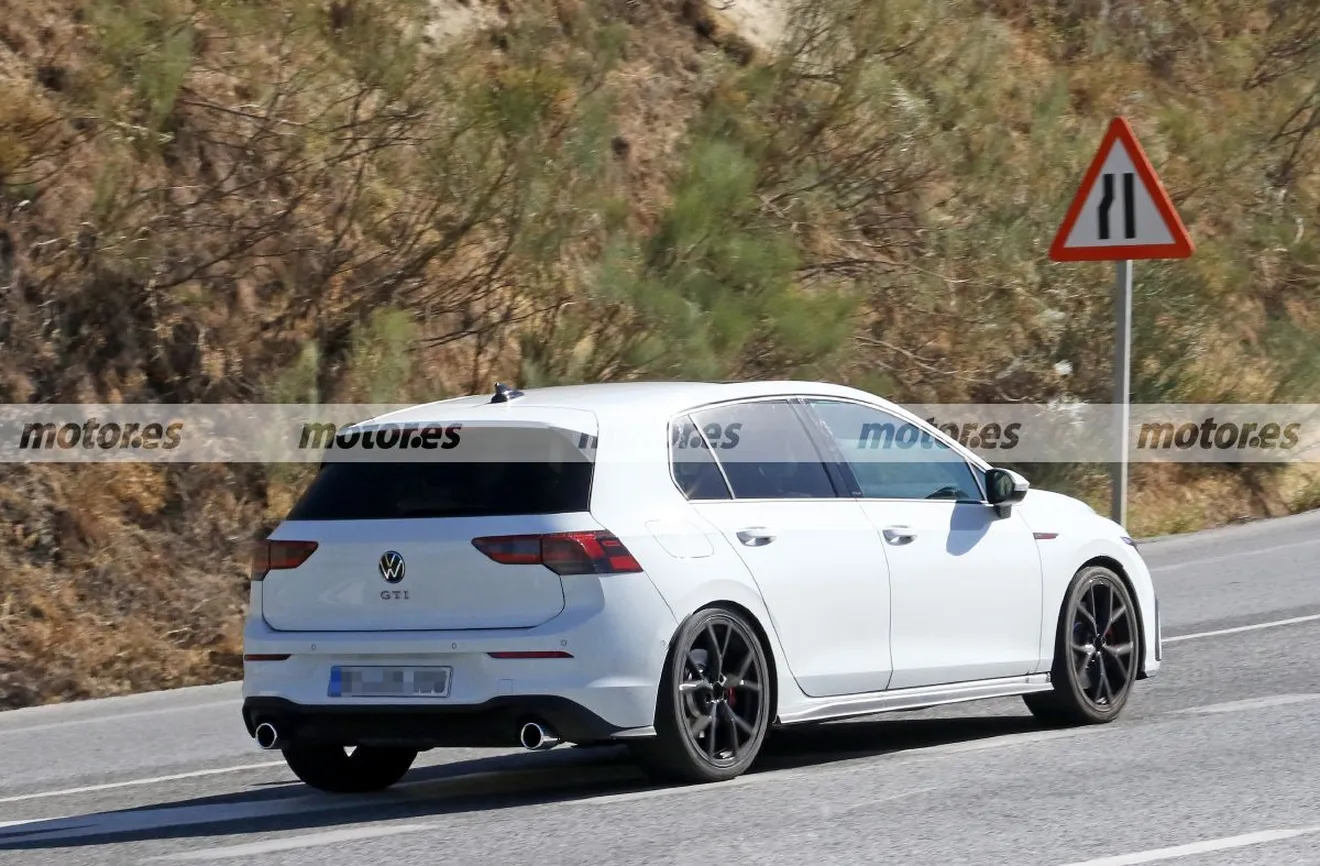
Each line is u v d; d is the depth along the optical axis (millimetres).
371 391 53188
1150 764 29609
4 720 43500
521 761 34281
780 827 25672
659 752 28438
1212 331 74250
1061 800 26969
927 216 70062
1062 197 70625
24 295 53719
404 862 24594
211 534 52000
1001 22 87688
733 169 61125
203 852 26109
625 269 57094
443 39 63188
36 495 50531
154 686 47438
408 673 28078
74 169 55750
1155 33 92500
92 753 37844
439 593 28156
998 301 68312
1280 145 88562
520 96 57656
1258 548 59500
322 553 29016
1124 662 35438
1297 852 23219
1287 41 94375
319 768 31359
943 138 71062
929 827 25359
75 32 57969
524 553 27734
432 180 58344
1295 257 82312
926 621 32062
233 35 57781
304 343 56406
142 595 49781
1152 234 52875
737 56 76812
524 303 59562
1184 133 80312
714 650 28953
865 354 65125
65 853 26859
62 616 48219
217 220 56969
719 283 59938
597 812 27297
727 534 29438
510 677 27438
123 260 54562
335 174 59562
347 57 58312
